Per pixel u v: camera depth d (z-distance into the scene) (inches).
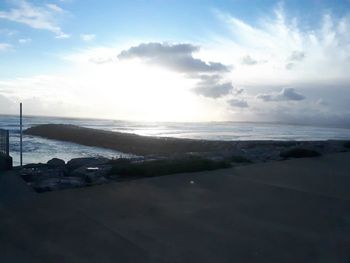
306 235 195.0
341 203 267.4
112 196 272.8
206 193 291.4
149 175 365.4
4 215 218.1
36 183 318.0
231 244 179.9
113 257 160.2
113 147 1562.5
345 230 204.5
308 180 355.6
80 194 277.6
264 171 405.1
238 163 474.9
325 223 217.2
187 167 395.2
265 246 177.9
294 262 159.5
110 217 218.7
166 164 398.3
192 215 228.2
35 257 158.2
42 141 1843.0
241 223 214.5
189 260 159.5
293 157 546.3
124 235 188.5
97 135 1822.1
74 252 164.7
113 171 370.6
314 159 519.5
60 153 1226.6
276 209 247.1
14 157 996.6
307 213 238.5
